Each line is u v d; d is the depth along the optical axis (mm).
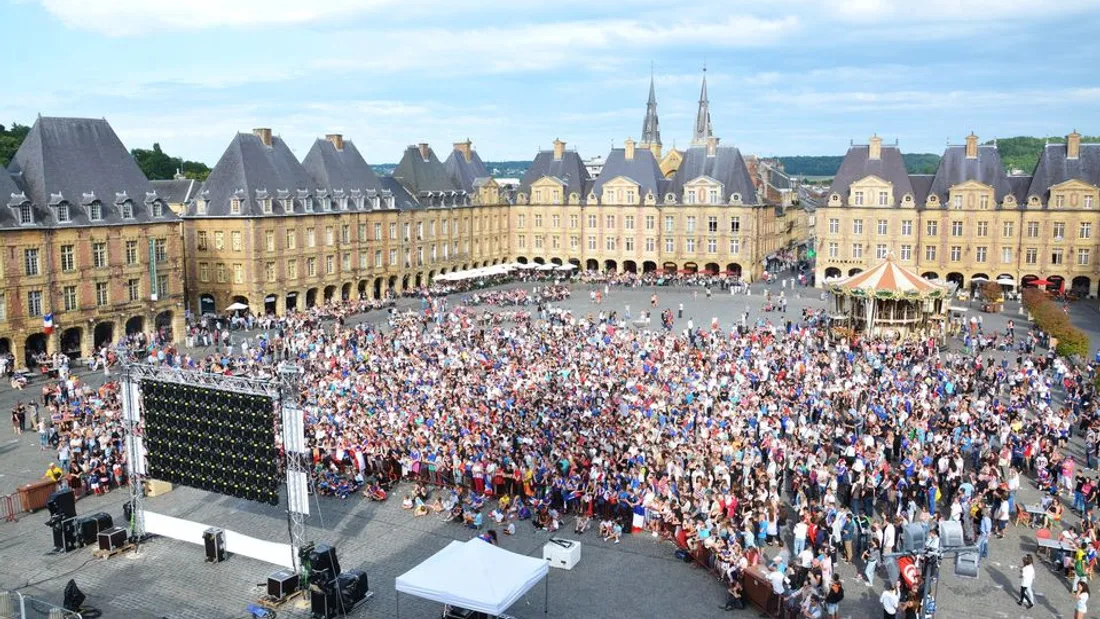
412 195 141750
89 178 89188
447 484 47469
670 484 43156
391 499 46688
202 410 39094
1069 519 42719
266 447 37844
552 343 78875
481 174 165875
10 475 50312
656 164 159500
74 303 86312
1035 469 48812
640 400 56969
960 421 50594
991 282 125000
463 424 51688
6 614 33344
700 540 38344
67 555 40000
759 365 66125
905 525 27734
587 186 165000
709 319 105438
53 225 83688
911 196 137500
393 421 52812
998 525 41344
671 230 154125
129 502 42406
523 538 41469
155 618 34031
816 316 101562
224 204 109625
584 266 161375
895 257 139625
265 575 38156
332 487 47250
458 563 31734
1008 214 132250
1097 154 129250
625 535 42031
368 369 69000
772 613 33281
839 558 38906
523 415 54062
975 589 35969
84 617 33750
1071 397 61906
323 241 120750
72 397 62156
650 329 97812
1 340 82312
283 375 36562
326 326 101625
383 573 37938
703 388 58750
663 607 34781
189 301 112625
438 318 97000
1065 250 129500
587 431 49844
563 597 35531
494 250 162000
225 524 43531
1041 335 89125
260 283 110312
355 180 129375
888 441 48125
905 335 88062
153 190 95312
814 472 43469
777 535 39781
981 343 84688
